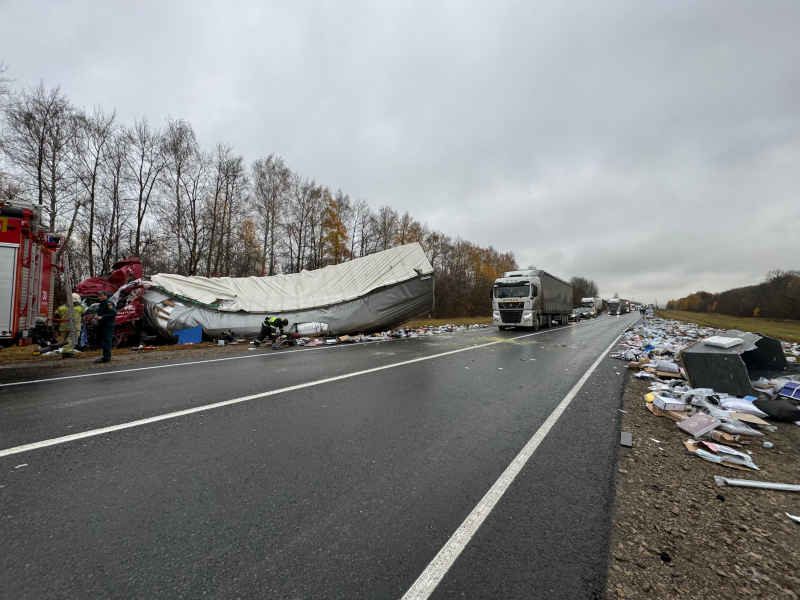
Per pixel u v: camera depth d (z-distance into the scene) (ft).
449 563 6.75
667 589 6.32
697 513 8.86
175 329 42.63
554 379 24.18
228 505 8.56
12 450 11.55
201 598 5.79
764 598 6.19
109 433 13.09
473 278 177.78
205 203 98.94
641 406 18.31
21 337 27.32
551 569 6.68
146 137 90.17
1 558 6.61
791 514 8.97
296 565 6.62
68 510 8.23
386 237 148.05
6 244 26.71
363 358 31.22
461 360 30.91
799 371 22.82
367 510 8.45
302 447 12.05
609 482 10.19
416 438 13.00
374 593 6.00
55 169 75.97
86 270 88.33
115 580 6.15
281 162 116.26
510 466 10.97
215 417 14.98
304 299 47.78
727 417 15.08
